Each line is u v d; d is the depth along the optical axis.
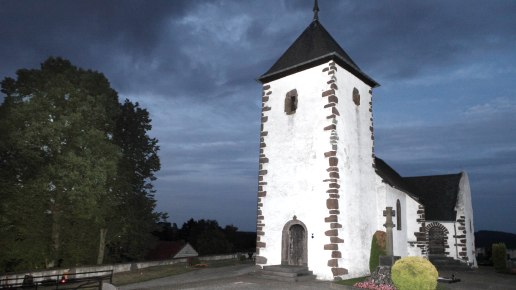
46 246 23.61
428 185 29.61
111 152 24.59
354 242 17.91
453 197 27.69
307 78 19.25
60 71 27.03
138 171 33.28
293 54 20.56
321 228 17.17
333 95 18.17
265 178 19.58
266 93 20.69
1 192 21.89
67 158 22.17
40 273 19.97
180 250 45.72
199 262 26.66
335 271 16.34
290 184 18.62
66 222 25.03
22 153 22.34
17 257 22.72
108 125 27.44
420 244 22.42
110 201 25.50
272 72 20.50
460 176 28.92
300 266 17.11
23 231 22.58
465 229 26.58
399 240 21.70
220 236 49.72
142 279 19.16
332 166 17.42
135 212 31.64
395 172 28.70
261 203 19.41
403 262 12.62
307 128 18.67
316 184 17.77
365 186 19.59
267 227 18.94
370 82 21.56
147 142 33.88
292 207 18.30
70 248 25.09
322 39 20.03
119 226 28.95
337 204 17.12
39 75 25.45
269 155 19.72
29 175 23.45
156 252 45.47
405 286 12.23
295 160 18.73
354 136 19.33
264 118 20.41
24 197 22.27
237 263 26.84
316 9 21.91
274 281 16.08
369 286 14.19
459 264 25.59
